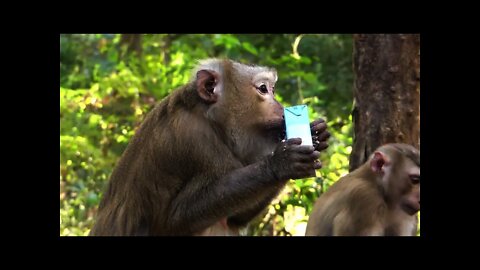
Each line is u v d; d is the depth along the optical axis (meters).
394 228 2.42
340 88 3.55
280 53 3.66
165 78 3.42
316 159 2.01
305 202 2.61
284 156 2.01
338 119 3.40
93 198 3.13
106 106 3.38
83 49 4.00
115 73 3.62
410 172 2.39
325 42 3.66
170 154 2.06
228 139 2.10
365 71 2.49
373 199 2.40
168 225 2.07
